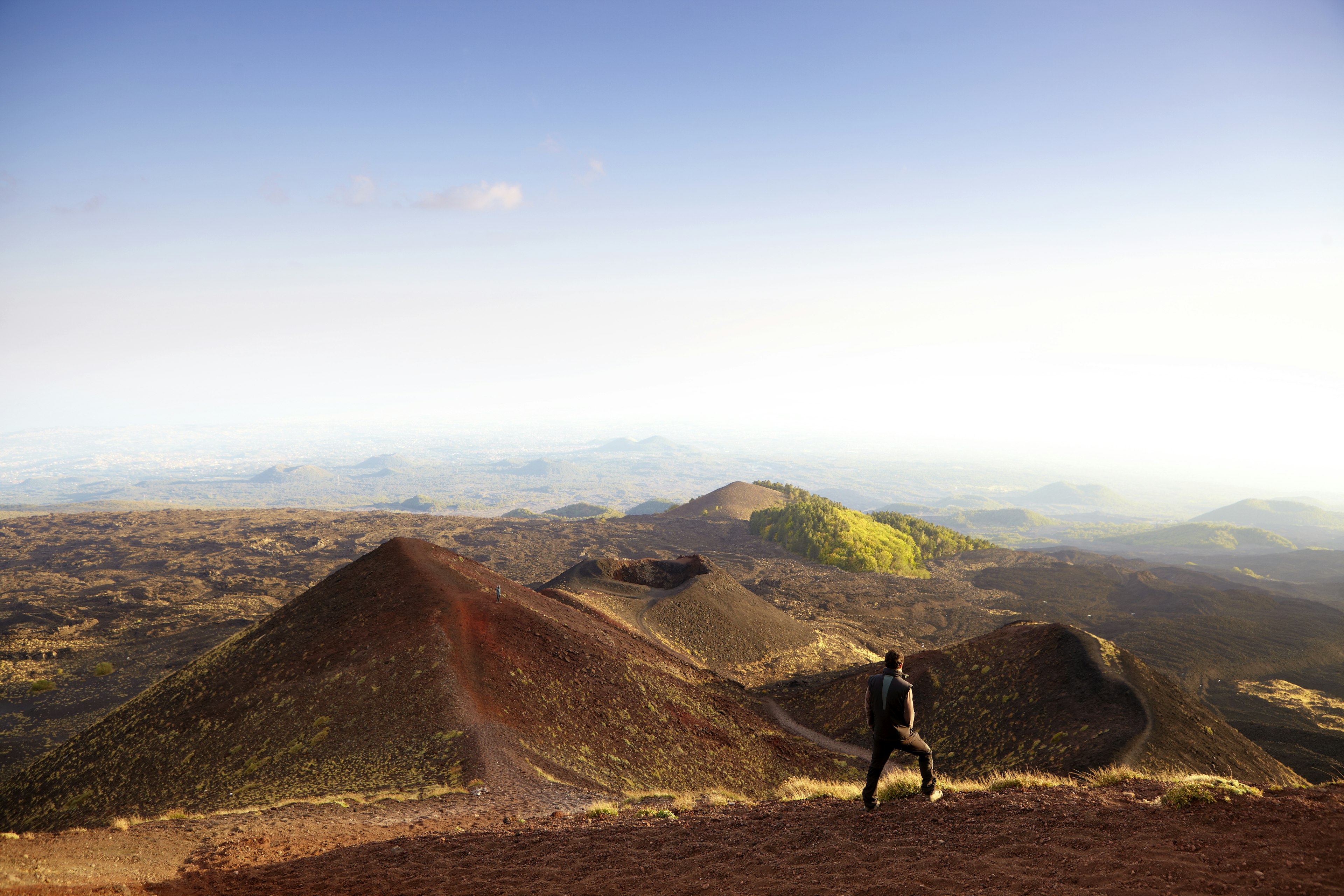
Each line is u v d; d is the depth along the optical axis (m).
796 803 14.67
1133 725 38.09
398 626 48.03
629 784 33.47
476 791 26.86
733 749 45.47
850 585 190.12
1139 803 9.59
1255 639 167.88
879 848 9.52
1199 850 7.44
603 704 43.94
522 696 40.97
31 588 187.50
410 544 62.41
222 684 48.69
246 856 16.00
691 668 72.81
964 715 49.47
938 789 12.10
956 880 7.87
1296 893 6.10
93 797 39.94
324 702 41.06
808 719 63.00
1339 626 182.62
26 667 114.62
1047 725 42.34
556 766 32.50
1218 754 36.88
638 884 9.98
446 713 36.59
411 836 18.52
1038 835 8.88
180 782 37.50
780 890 8.62
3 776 73.94
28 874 13.68
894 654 12.03
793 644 106.69
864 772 48.09
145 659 119.44
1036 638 52.81
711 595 109.06
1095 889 6.91
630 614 99.56
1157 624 176.00
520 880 11.16
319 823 21.55
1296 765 73.50
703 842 11.66
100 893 12.20
